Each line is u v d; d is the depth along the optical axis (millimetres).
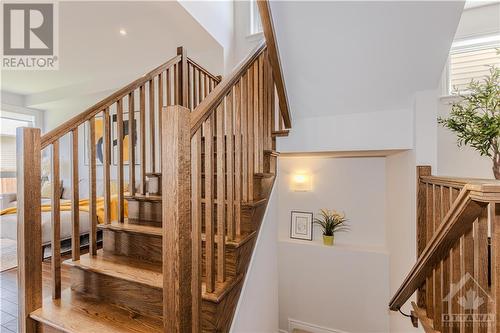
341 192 3611
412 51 1826
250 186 1681
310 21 1867
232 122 1427
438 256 1497
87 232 3365
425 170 2047
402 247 2543
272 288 2078
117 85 4332
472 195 1021
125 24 2955
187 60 2676
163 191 903
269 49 1985
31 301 1354
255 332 1672
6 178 5141
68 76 4438
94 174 1712
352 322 3246
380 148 2271
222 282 1310
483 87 2303
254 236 1653
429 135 2053
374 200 3443
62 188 4965
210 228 1198
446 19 1626
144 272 1434
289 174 3900
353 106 2314
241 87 1568
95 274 1497
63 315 1325
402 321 2471
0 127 5090
